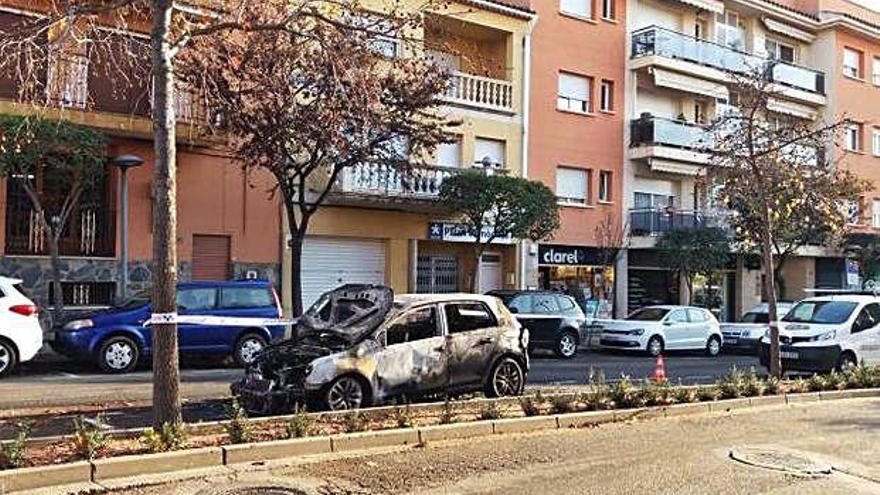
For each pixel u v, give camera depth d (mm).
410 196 23469
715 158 19984
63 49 10000
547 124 28250
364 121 16125
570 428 10500
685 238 29172
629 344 23656
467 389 11984
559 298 22531
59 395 12656
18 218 19062
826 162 27500
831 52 37594
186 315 16469
